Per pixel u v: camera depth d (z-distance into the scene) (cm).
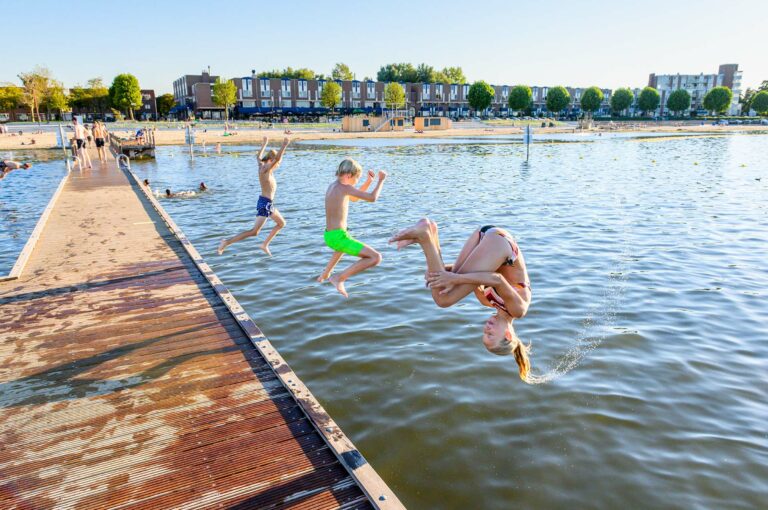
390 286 1033
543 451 521
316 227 1581
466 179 2752
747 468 491
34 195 2322
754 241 1354
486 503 454
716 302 916
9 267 1242
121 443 438
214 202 2072
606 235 1434
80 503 370
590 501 454
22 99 10406
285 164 3619
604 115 15550
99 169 2884
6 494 378
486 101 12438
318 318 875
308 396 501
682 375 664
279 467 410
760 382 644
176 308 747
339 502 374
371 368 698
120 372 560
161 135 6341
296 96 11438
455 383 655
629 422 566
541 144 5922
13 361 585
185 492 381
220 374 556
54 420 471
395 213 1786
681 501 452
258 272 1136
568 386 641
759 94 15462
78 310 740
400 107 12500
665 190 2319
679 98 14588
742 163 3628
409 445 535
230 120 10638
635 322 834
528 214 1755
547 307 905
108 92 11319
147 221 1381
